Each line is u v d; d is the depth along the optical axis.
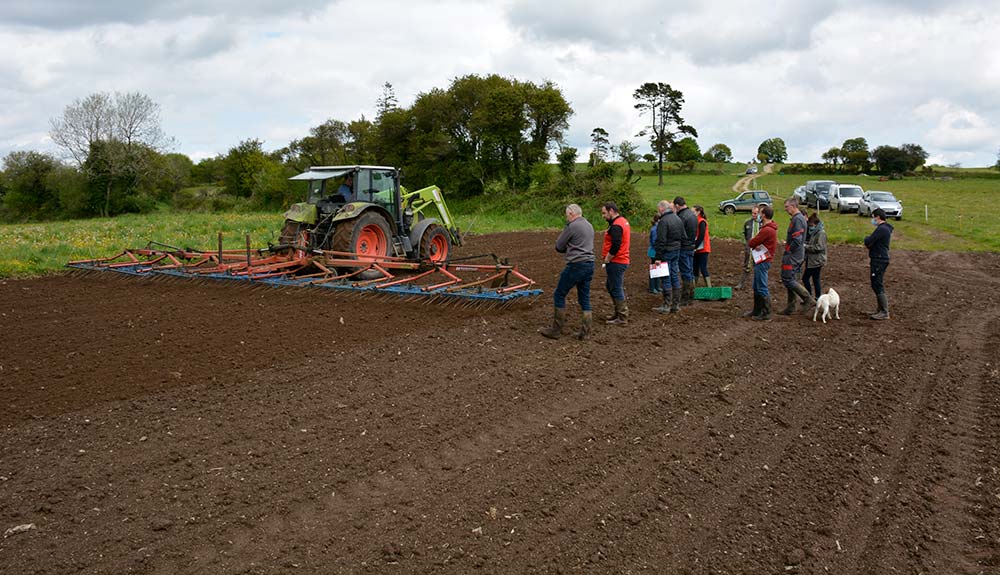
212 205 60.50
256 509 4.52
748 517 4.60
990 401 6.83
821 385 7.32
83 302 11.41
